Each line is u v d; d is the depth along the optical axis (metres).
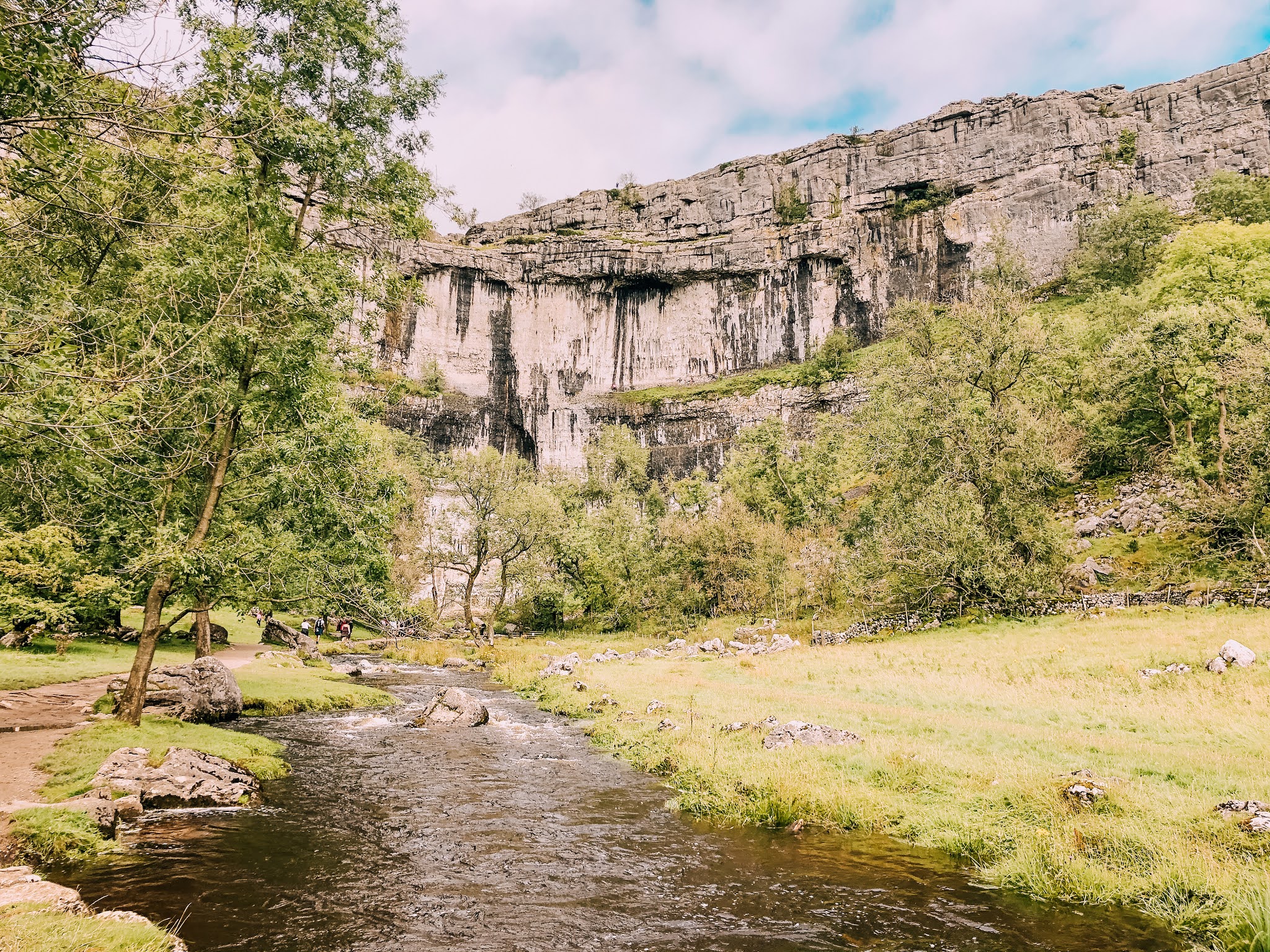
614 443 104.38
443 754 17.19
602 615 70.50
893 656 32.22
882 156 129.38
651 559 67.31
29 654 25.02
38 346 8.58
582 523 76.69
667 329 131.62
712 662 36.25
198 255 14.01
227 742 15.45
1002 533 40.75
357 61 16.67
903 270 121.31
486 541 65.06
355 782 14.25
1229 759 13.59
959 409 44.56
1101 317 65.38
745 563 56.47
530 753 17.53
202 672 19.67
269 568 15.41
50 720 15.52
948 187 122.06
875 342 120.75
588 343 129.88
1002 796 11.94
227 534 16.39
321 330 15.85
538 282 128.50
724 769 14.37
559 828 11.61
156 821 10.88
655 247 133.62
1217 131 105.12
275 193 15.69
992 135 120.50
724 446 117.25
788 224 132.38
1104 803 11.06
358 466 16.52
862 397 105.12
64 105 7.05
